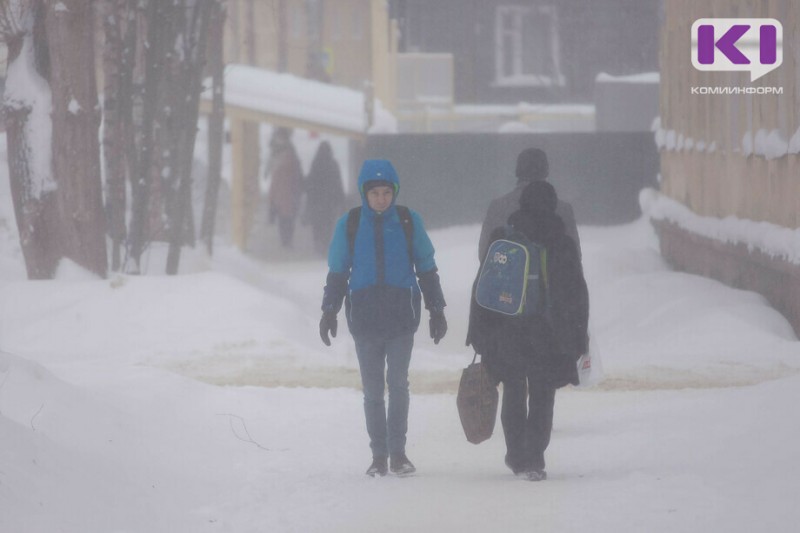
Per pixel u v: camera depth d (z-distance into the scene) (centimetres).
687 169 8919
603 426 3800
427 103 16450
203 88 7719
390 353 3136
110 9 7169
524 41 17625
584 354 3178
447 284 9988
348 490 2853
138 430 3388
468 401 3038
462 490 2823
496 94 17612
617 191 12169
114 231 7256
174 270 7600
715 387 4525
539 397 3002
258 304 6016
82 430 3142
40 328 5772
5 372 3272
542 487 2827
